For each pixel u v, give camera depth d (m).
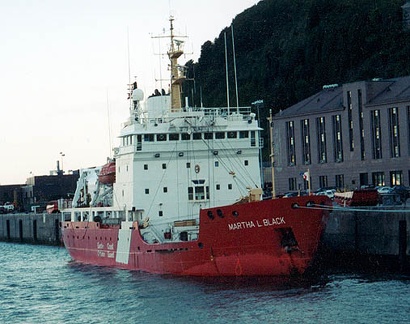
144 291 55.66
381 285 54.84
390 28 175.88
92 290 59.41
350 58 176.75
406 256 62.69
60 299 57.28
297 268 55.16
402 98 113.00
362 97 119.75
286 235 54.81
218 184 64.56
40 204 177.25
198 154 64.50
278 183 135.88
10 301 58.56
